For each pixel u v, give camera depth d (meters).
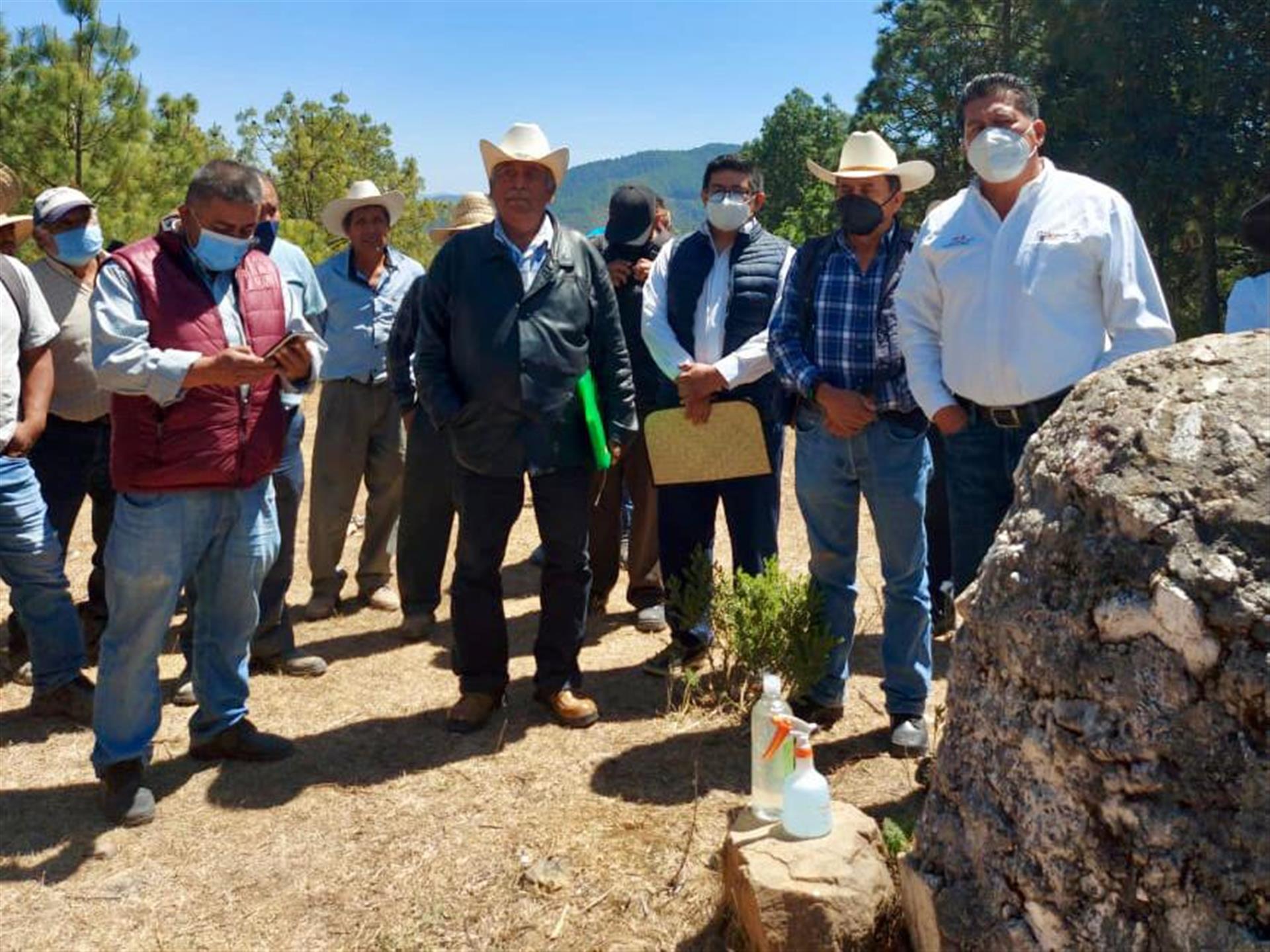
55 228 4.39
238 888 3.04
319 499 5.50
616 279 5.14
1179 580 1.97
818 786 2.81
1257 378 2.14
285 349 3.18
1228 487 2.01
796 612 3.90
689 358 4.47
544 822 3.36
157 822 3.41
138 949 2.78
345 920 2.89
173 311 3.24
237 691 3.79
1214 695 1.92
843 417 3.60
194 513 3.38
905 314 3.35
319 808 3.49
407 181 31.53
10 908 2.95
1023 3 29.86
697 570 4.38
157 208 14.48
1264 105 24.00
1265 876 1.84
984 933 2.28
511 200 3.80
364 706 4.37
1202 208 24.78
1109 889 2.04
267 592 4.68
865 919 2.57
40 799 3.55
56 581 4.16
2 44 13.31
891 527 3.71
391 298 5.50
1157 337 2.96
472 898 2.97
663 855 3.15
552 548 4.07
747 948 2.68
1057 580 2.23
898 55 32.31
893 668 3.80
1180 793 1.94
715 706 4.26
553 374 3.86
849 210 3.62
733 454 4.32
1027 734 2.23
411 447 5.10
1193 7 24.28
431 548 5.20
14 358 3.98
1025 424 3.09
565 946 2.77
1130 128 24.89
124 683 3.36
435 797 3.55
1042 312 3.00
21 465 4.06
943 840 2.45
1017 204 3.07
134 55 13.83
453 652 4.14
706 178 4.43
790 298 3.86
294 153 26.91
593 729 4.07
